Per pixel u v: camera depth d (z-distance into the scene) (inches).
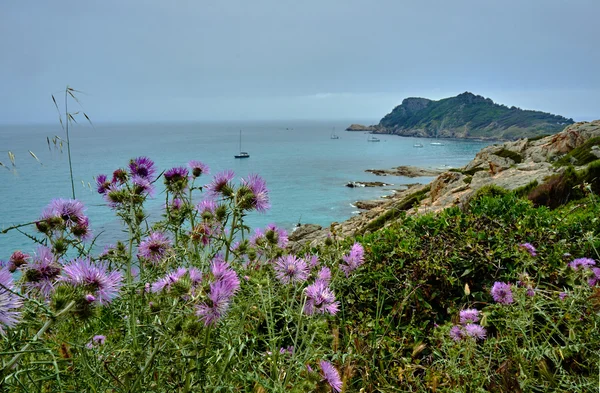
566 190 370.6
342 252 112.7
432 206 456.8
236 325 72.2
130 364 58.8
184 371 59.0
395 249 156.4
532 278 124.3
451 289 139.7
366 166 4298.7
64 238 71.1
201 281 60.4
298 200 2313.0
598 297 90.7
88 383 55.0
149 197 92.0
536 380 82.4
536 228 176.4
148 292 73.8
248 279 78.3
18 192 1676.9
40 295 55.9
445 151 6560.0
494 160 1136.2
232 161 4768.7
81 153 5270.7
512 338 86.9
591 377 80.8
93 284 51.5
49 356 57.9
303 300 78.0
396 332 117.6
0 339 47.7
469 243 153.6
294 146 7613.2
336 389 69.4
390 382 96.7
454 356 85.8
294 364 69.7
